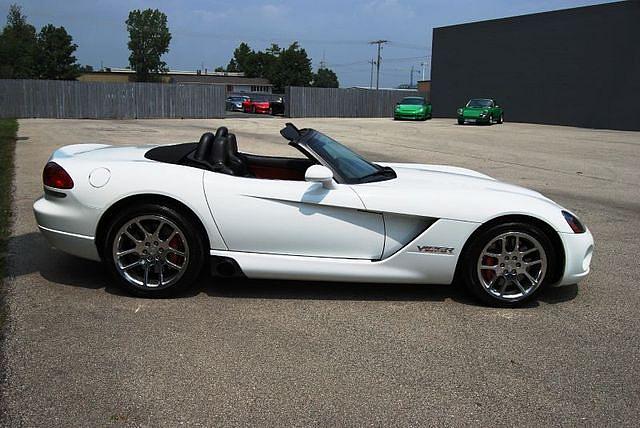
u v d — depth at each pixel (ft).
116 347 9.97
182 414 8.05
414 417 8.22
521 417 8.31
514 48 102.68
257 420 7.98
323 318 11.64
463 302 12.83
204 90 97.55
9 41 213.87
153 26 294.87
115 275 12.15
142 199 11.96
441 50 119.24
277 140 52.08
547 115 97.55
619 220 22.13
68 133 54.44
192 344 10.22
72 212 12.00
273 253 12.25
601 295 13.57
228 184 12.06
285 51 286.46
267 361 9.72
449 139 60.80
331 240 12.21
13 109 82.99
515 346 10.64
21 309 11.39
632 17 82.48
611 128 86.89
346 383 9.09
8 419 7.73
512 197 12.64
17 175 27.02
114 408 8.11
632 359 10.23
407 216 12.19
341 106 117.70
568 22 92.32
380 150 47.50
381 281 12.41
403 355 10.14
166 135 54.24
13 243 15.76
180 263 12.28
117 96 89.97
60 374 8.96
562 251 12.41
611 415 8.42
